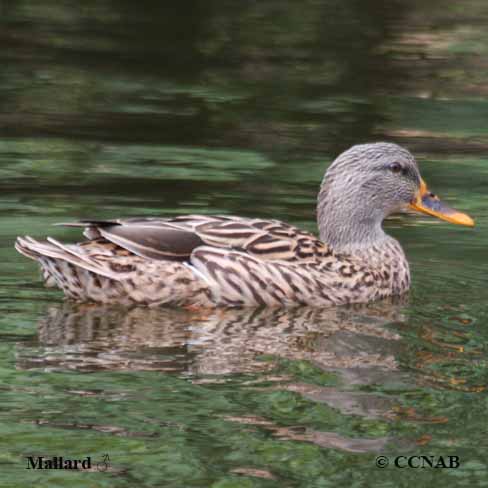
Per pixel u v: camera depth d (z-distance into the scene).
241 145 20.56
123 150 19.92
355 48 28.20
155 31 29.27
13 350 11.70
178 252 13.40
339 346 12.09
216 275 13.37
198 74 25.50
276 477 9.16
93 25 29.70
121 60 26.41
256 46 28.12
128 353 11.70
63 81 24.47
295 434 9.86
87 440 9.69
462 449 9.67
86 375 11.03
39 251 13.05
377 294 14.13
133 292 13.25
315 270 13.80
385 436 9.83
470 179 19.14
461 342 12.27
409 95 24.48
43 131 20.92
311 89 24.64
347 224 14.85
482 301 13.95
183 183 18.11
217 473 9.23
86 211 16.55
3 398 10.45
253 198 17.53
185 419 10.10
